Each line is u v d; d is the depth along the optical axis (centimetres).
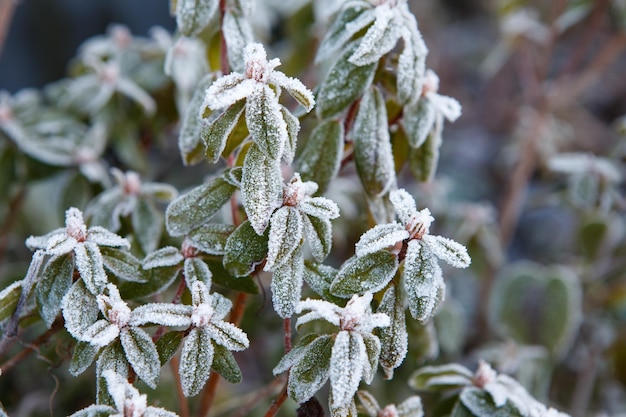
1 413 54
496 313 78
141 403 50
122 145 73
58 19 110
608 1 80
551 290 76
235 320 58
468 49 137
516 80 127
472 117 128
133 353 52
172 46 59
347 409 52
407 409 56
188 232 55
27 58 109
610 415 80
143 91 73
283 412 68
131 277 54
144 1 115
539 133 87
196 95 58
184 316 52
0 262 74
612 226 81
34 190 85
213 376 58
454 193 113
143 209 62
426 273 52
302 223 53
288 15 82
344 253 74
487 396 58
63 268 53
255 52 52
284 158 53
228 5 58
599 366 79
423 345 62
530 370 74
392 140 60
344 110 57
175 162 95
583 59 126
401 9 56
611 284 83
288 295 53
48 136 72
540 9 104
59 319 57
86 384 70
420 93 57
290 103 76
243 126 53
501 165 113
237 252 53
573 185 75
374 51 55
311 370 52
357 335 51
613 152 77
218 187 55
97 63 73
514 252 107
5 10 70
